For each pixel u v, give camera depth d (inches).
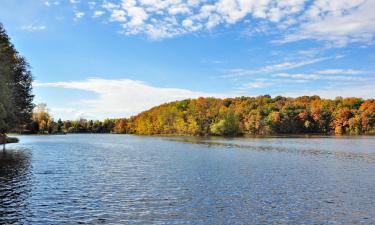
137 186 1444.4
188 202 1168.2
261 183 1510.8
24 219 964.0
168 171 1884.8
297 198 1230.3
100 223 940.0
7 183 1473.9
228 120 7445.9
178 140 5723.4
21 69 3774.6
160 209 1081.4
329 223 949.2
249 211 1059.3
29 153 2933.1
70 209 1072.2
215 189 1382.9
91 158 2610.7
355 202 1174.3
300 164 2193.7
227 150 3366.1
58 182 1520.7
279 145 4111.7
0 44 2972.4
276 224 936.3
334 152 3100.4
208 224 934.4
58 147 3836.1
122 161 2400.3
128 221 959.0
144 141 5585.6
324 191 1348.4
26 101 3914.9
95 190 1358.3
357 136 7150.6
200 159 2514.8
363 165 2149.4
